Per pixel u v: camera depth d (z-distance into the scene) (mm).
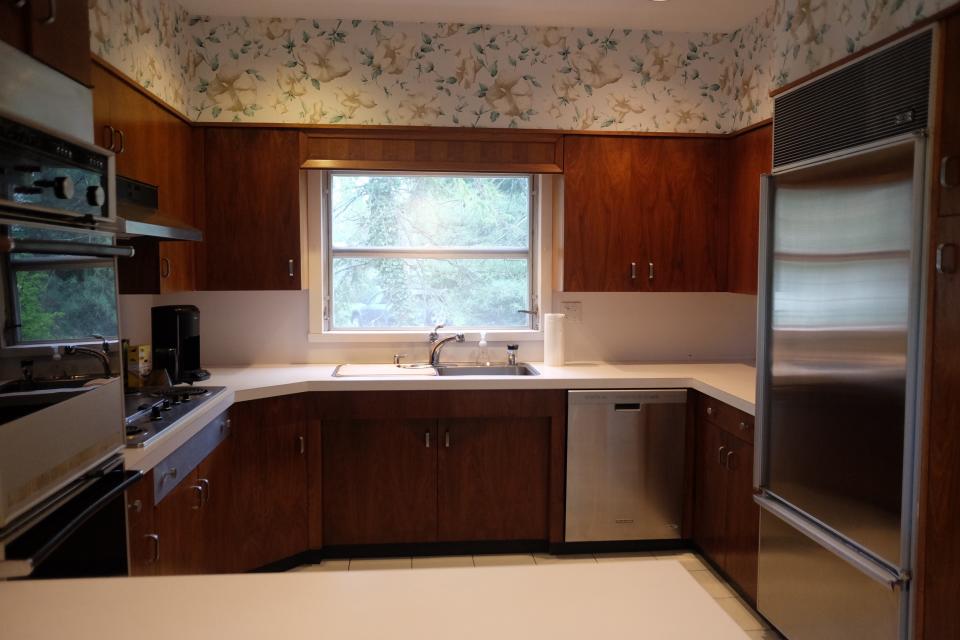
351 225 3617
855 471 1927
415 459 3152
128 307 3053
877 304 1827
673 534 3260
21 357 1279
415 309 3691
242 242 3240
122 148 2389
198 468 2381
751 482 2646
